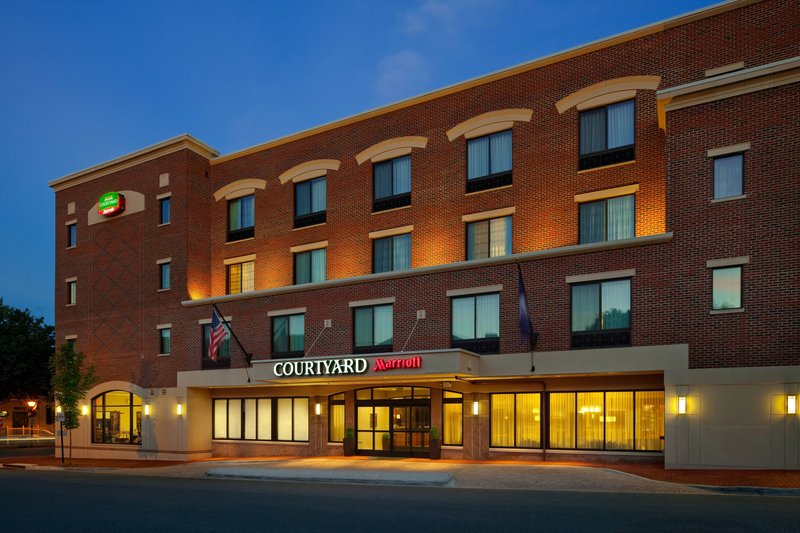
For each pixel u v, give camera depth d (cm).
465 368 2264
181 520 1344
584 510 1327
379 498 1584
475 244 2620
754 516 1217
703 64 2211
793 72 1920
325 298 2827
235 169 3400
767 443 1852
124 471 2769
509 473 1991
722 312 1962
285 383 2725
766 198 1931
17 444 5225
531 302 2319
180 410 3212
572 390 2342
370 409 2775
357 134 2989
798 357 1836
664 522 1173
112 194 3625
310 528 1203
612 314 2173
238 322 3089
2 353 5409
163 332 3384
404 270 2597
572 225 2395
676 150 2089
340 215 2983
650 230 2241
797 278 1861
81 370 3662
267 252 3212
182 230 3341
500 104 2609
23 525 1338
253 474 2200
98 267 3709
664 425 2056
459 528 1166
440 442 2556
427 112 2798
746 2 2162
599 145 2384
